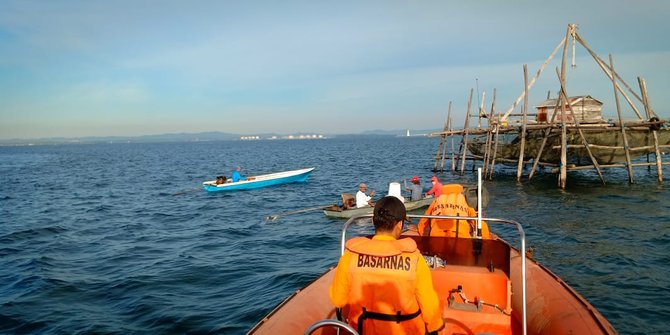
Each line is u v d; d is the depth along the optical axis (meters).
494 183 25.78
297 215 17.78
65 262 11.27
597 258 10.32
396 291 2.94
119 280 9.66
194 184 32.69
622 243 11.56
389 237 3.12
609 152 23.59
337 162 55.22
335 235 13.88
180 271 10.30
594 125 21.78
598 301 7.82
